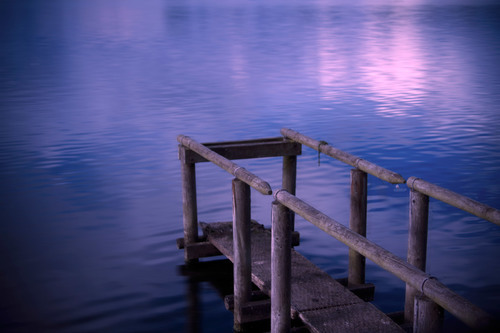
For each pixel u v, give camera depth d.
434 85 22.89
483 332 2.71
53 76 25.89
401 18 63.28
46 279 6.73
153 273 6.96
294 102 19.62
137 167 11.83
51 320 5.79
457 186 10.09
